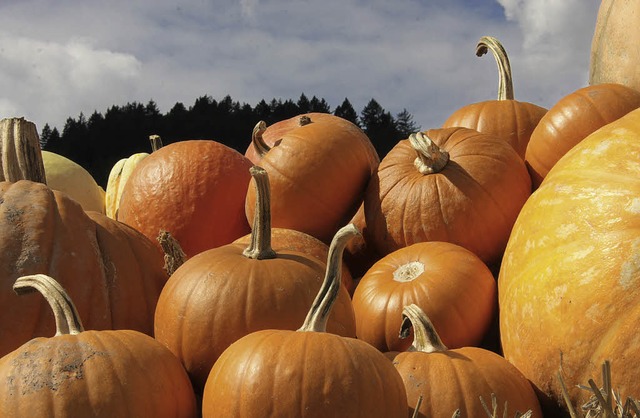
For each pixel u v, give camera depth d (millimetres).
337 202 3752
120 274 3154
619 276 2424
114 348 2383
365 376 2240
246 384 2223
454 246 3303
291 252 2949
